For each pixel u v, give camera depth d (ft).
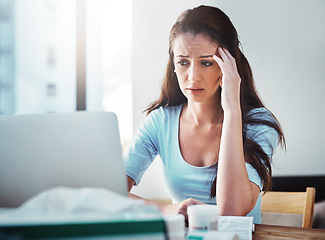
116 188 2.54
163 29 6.77
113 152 2.59
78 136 2.58
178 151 6.40
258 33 6.45
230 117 5.30
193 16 6.45
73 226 1.49
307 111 6.36
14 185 2.56
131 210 1.66
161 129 6.55
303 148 6.33
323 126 6.29
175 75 6.57
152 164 6.59
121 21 7.09
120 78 7.05
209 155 6.19
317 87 6.36
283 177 6.31
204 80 6.30
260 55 6.46
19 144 2.59
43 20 13.20
